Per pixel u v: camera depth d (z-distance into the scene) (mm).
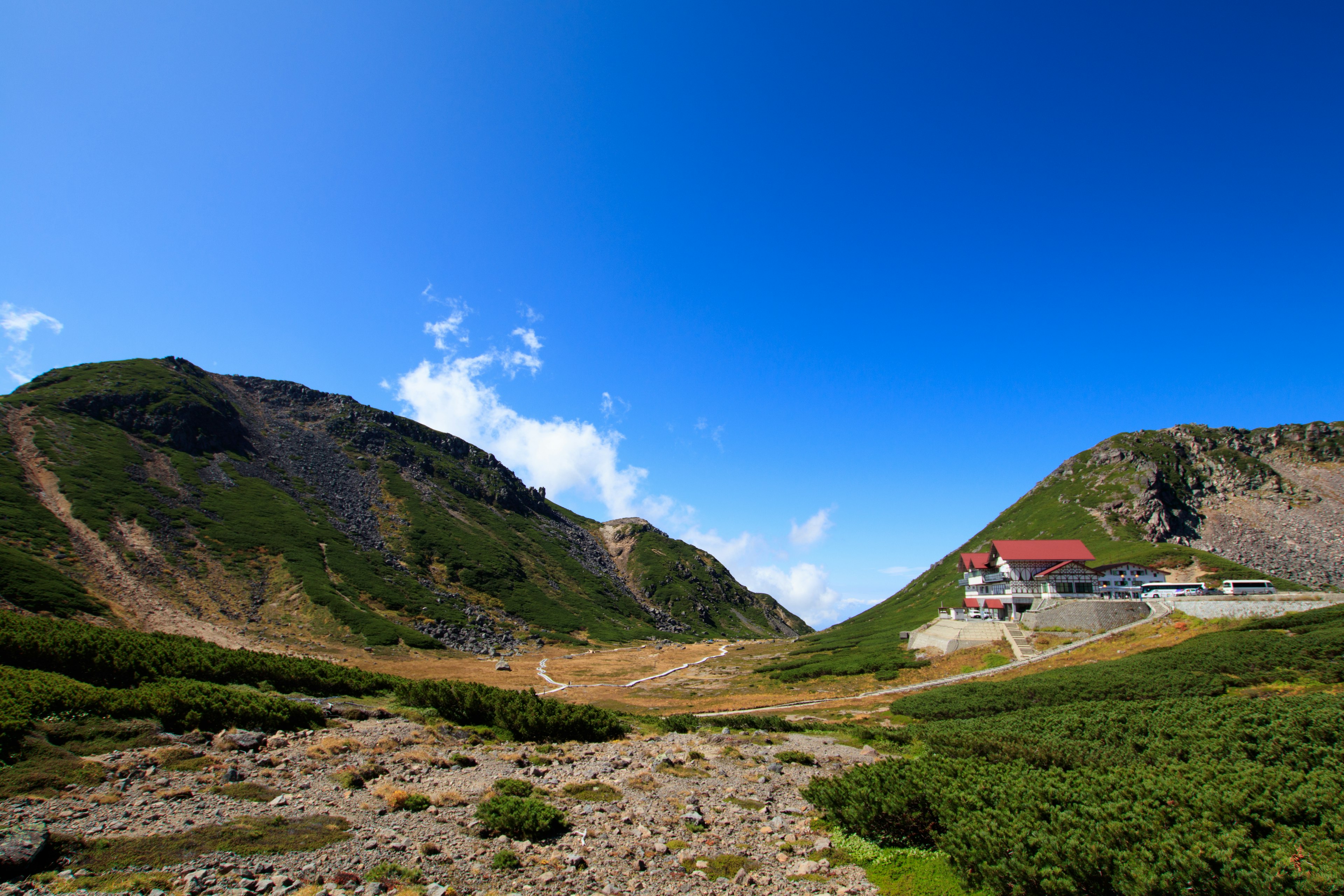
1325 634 44969
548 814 16219
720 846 16328
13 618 31922
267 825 14422
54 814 13602
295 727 25188
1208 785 17719
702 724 42312
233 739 20922
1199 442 175000
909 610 145375
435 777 20578
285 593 91312
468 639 102375
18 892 10305
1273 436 175250
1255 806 15984
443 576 130000
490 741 29234
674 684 79688
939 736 29266
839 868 15195
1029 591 85625
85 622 61688
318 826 14711
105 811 14180
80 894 10375
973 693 48031
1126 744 25516
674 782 22859
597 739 31875
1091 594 86250
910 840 16547
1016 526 172875
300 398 183375
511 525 183500
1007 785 17297
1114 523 147125
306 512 125500
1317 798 15734
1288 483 156250
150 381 137875
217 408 144875
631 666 98188
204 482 115750
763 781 23734
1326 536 133625
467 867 13414
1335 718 23891
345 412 184500
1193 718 27938
